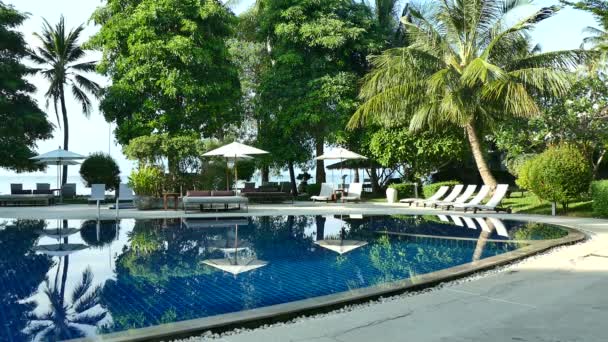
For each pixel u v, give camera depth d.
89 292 5.51
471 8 17.48
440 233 10.59
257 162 26.05
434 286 5.47
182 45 21.80
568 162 13.95
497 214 14.83
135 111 23.53
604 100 16.25
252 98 28.69
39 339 3.92
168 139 18.80
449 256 7.80
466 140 21.66
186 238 10.05
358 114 19.23
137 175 18.11
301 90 24.36
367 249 8.51
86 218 14.01
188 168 19.81
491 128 18.33
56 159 22.08
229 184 21.69
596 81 16.27
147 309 4.82
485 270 6.27
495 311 4.34
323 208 17.55
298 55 24.81
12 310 4.81
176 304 4.98
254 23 29.75
